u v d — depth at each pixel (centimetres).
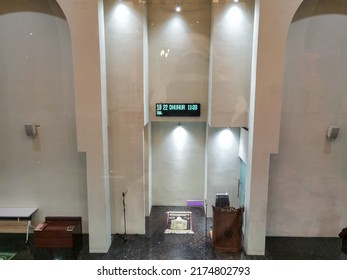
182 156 508
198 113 495
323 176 524
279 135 512
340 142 514
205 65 477
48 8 466
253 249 487
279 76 461
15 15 470
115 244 477
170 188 520
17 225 498
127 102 487
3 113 495
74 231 486
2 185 511
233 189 520
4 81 488
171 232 483
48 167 507
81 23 446
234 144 509
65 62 483
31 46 480
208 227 502
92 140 479
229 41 468
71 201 509
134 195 511
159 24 463
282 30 448
